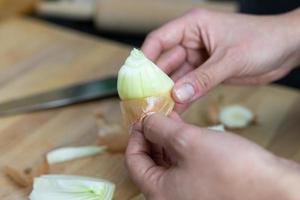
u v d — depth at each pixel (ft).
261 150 1.26
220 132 1.30
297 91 1.98
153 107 1.44
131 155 1.41
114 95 1.97
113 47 2.28
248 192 1.24
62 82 2.08
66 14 2.68
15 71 2.12
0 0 2.49
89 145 1.77
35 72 2.12
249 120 1.84
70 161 1.70
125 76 1.44
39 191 1.53
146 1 2.51
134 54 1.45
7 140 1.78
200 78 1.53
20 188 1.60
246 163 1.24
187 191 1.29
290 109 1.90
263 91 1.98
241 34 1.73
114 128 1.82
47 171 1.66
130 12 2.49
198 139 1.27
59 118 1.88
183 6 2.47
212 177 1.26
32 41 2.31
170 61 1.83
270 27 1.75
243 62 1.70
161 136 1.32
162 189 1.32
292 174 1.22
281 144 1.76
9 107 1.90
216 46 1.74
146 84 1.43
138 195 1.58
